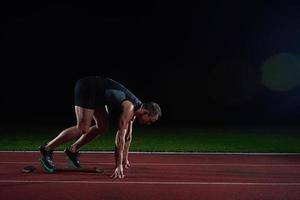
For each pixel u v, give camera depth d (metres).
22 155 9.66
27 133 14.95
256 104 27.83
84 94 7.12
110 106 7.02
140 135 14.70
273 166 8.60
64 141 7.31
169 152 10.37
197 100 28.20
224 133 15.64
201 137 14.37
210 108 26.45
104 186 6.52
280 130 16.84
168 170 7.96
